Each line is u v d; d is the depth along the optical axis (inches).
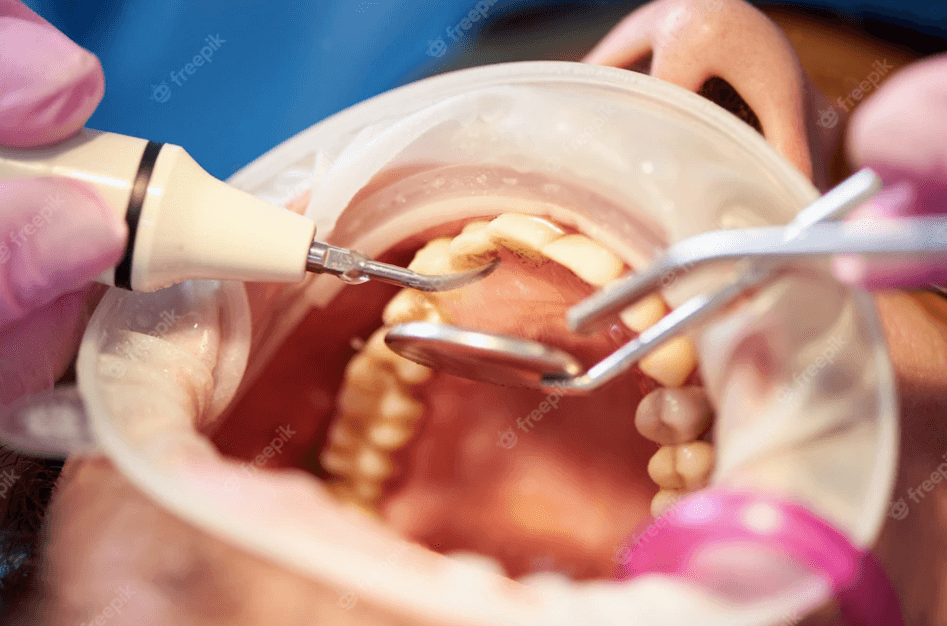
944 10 8.5
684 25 7.1
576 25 9.4
